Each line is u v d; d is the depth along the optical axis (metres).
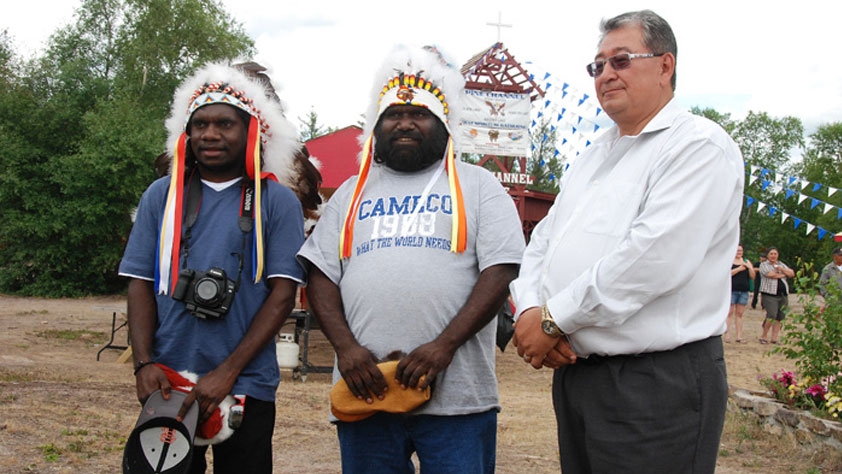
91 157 19.81
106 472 4.38
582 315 2.50
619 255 2.44
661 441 2.51
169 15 27.14
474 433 2.89
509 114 13.67
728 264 2.61
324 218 3.18
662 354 2.53
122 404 6.18
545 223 3.04
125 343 11.05
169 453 2.69
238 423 2.82
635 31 2.71
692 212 2.44
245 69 3.56
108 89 23.39
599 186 2.73
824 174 54.88
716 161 2.51
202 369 2.88
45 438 4.91
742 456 5.72
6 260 21.45
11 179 19.81
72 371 7.95
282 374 8.42
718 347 2.60
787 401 6.56
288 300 2.99
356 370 2.77
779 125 65.38
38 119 21.20
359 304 2.90
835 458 5.48
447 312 2.86
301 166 4.06
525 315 2.71
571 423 2.74
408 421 2.89
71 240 20.23
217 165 2.97
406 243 2.90
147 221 3.02
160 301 2.95
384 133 3.02
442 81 3.09
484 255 2.93
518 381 9.12
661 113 2.70
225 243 2.93
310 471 4.80
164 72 27.56
